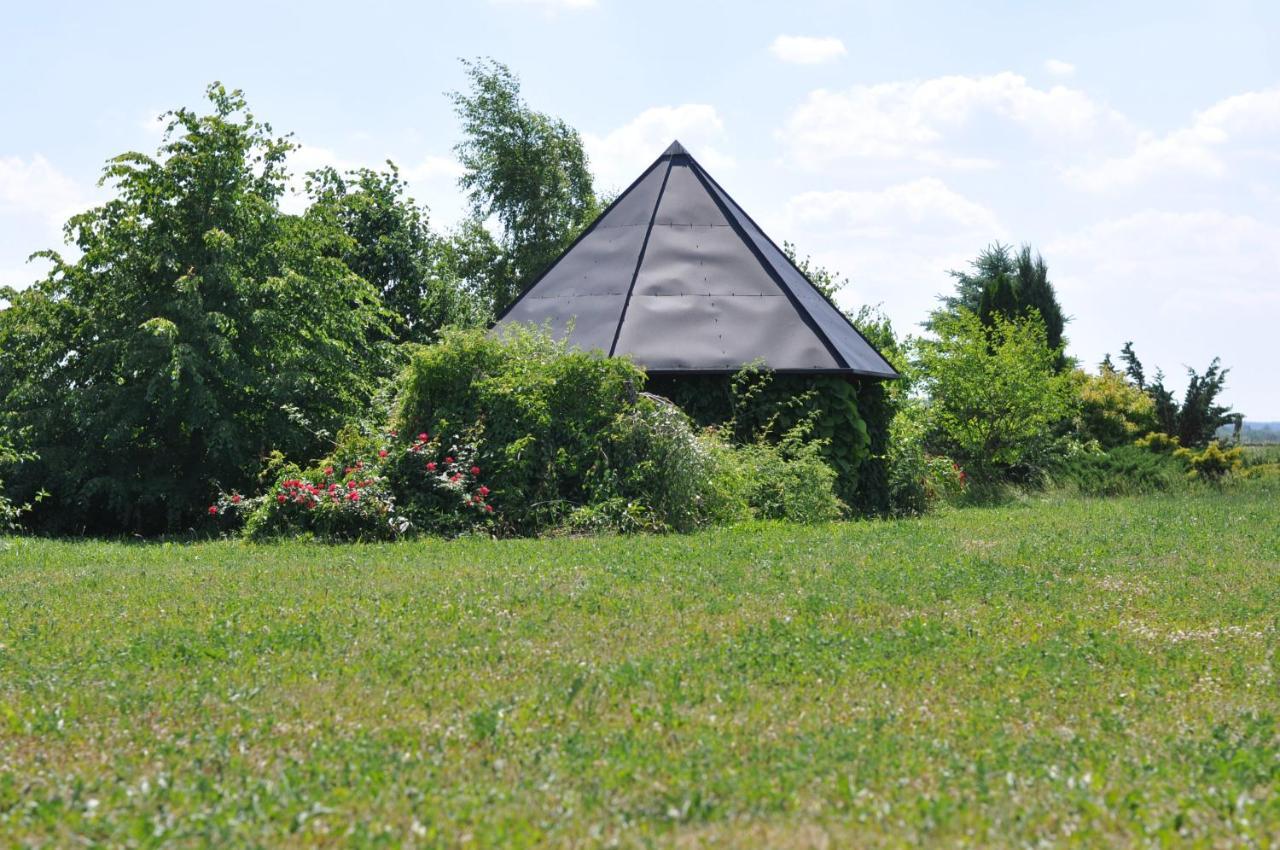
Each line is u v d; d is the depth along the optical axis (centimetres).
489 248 4338
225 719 631
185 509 2102
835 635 836
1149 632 892
